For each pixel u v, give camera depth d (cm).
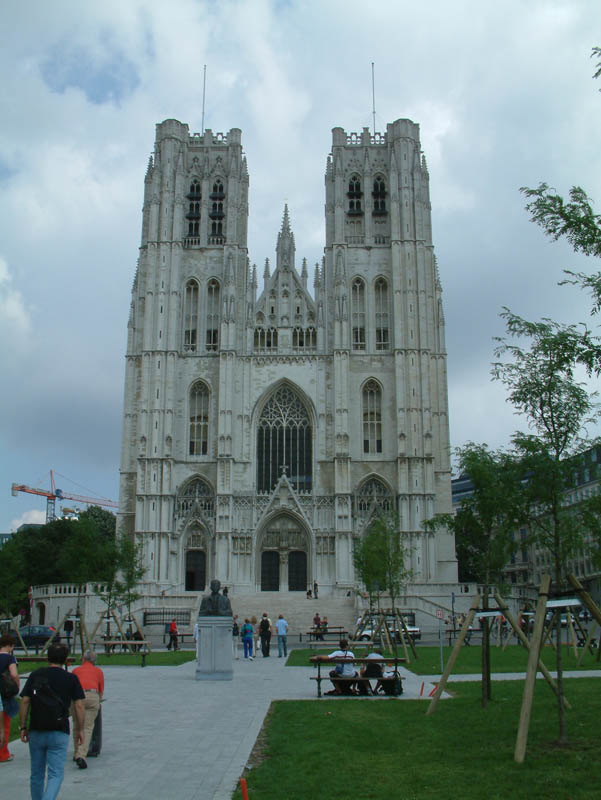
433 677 3859
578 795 1614
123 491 10800
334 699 3048
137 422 10781
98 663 4972
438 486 10794
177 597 9144
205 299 11394
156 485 10444
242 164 11931
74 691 1595
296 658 5391
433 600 9081
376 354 11106
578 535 2758
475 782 1747
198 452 10888
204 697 3198
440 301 11506
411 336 10906
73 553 7762
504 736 2208
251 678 3991
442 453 10912
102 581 7662
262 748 2152
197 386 11119
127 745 2198
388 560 7300
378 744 2159
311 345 11256
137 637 7112
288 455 10912
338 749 2092
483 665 2797
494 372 2708
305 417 11019
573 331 2436
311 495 10556
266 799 1638
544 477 2681
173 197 11488
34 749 1541
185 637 8081
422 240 11262
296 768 1897
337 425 10550
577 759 1895
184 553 10562
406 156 11588
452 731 2308
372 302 11319
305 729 2378
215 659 3925
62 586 9238
